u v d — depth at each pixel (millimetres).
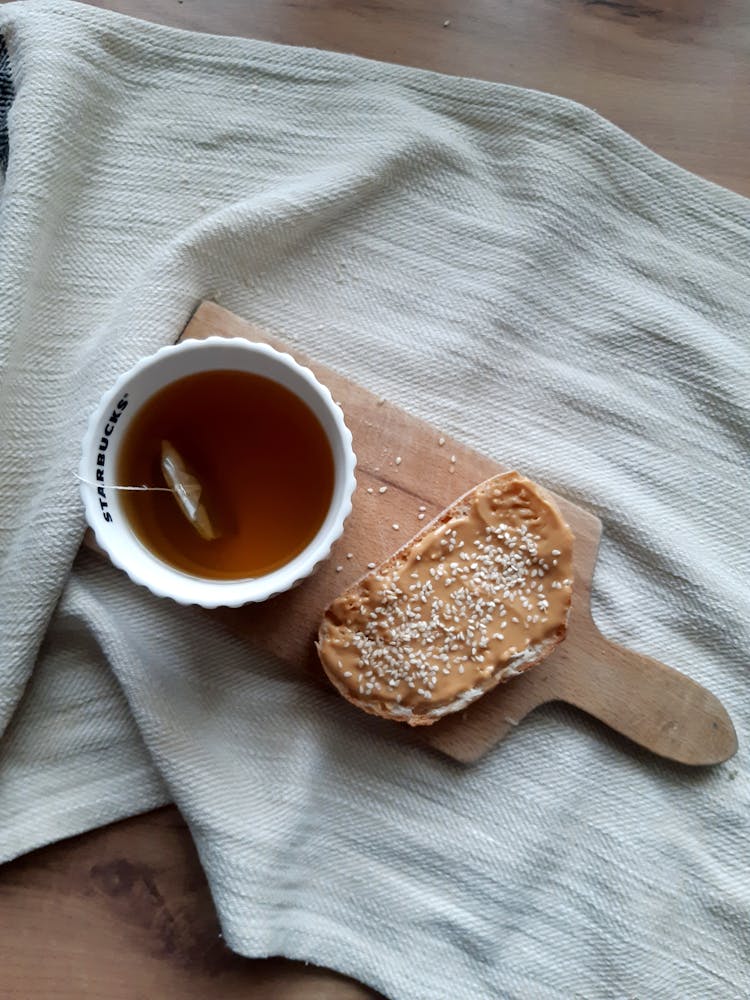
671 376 350
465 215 347
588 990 337
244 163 344
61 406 336
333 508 297
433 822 339
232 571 309
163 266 331
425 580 314
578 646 336
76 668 337
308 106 345
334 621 315
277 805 332
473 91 343
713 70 351
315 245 347
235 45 342
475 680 313
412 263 348
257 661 337
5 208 322
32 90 324
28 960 333
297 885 336
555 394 349
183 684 333
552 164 343
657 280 350
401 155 342
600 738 344
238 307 346
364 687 313
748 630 344
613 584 349
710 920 339
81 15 332
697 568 345
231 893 321
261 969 336
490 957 336
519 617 315
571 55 352
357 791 340
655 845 341
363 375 346
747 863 341
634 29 351
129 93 341
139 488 305
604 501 346
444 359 346
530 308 348
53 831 330
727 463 350
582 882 340
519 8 351
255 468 314
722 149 352
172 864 338
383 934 336
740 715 346
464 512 321
